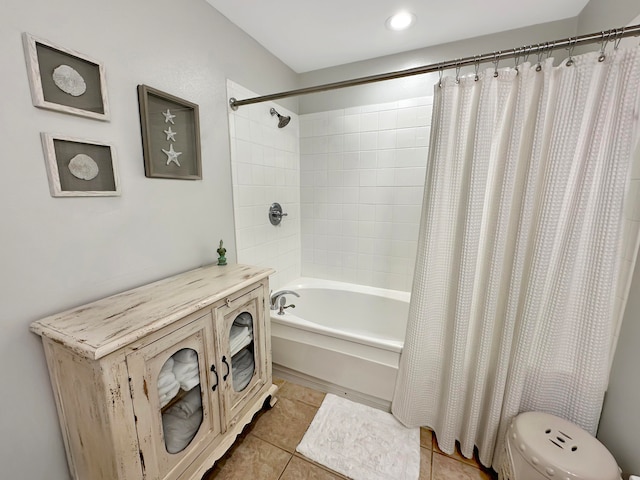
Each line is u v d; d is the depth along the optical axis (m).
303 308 2.34
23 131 0.79
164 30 1.18
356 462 1.27
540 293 1.06
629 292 1.04
